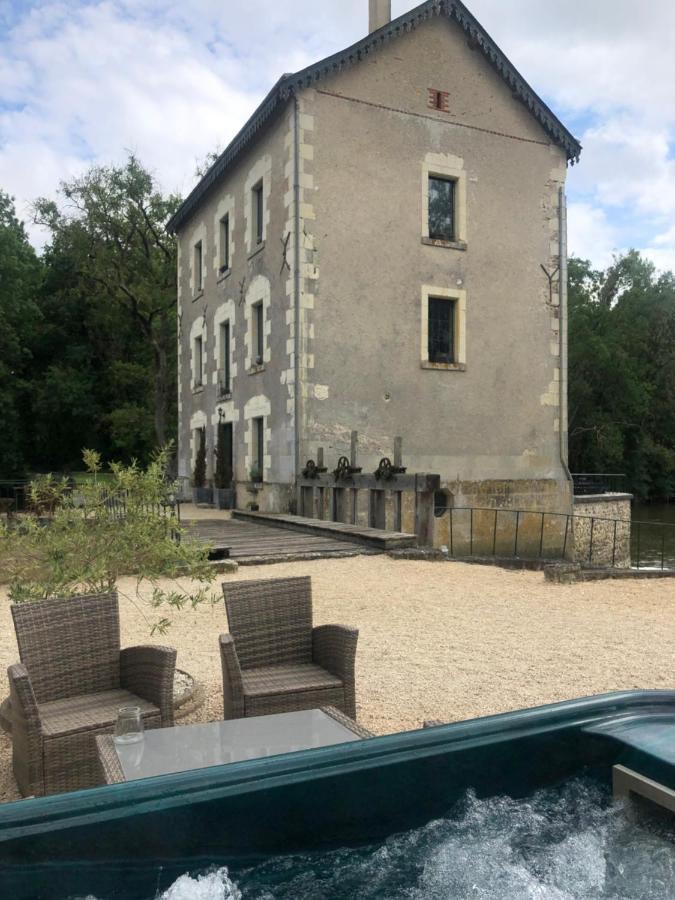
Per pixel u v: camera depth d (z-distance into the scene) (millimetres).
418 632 6352
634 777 1938
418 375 16141
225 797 1741
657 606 7621
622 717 2146
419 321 16219
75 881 1607
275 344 16094
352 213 15609
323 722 3027
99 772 3180
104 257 30453
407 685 4871
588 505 17984
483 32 16672
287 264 15414
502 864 1826
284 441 15586
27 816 1590
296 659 4070
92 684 3693
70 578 4316
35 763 3074
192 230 22906
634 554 21672
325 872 1794
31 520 4746
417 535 11367
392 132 16031
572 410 41281
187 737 2840
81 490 4508
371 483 12703
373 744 1923
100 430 38344
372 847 1868
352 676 3756
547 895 1723
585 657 5562
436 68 16562
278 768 1823
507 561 10914
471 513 15633
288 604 4082
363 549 10828
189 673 4969
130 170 29984
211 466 20766
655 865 1804
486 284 17016
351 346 15508
